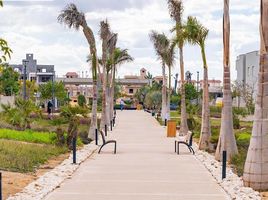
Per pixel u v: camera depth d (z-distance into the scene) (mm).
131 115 81688
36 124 43875
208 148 28156
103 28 42969
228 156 23078
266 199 14305
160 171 19875
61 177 17703
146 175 18750
